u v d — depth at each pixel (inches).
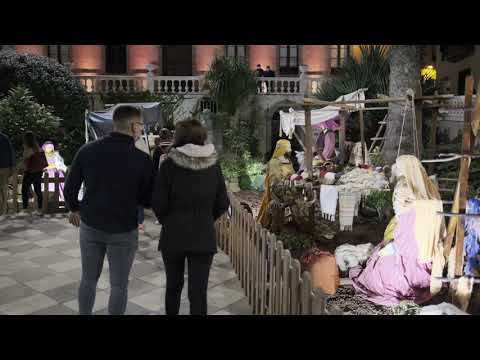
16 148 525.7
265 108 757.9
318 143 560.7
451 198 308.5
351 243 273.4
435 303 193.9
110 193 148.6
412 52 410.9
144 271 238.1
